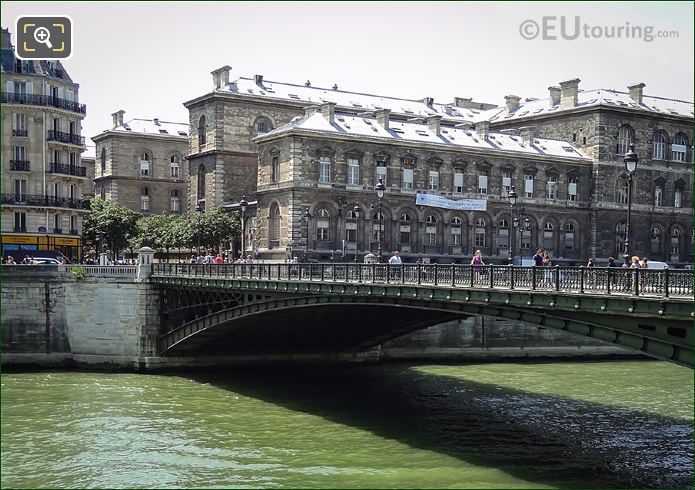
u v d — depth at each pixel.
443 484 28.36
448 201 79.00
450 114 105.50
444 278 32.31
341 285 37.03
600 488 27.77
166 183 112.19
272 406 41.94
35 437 34.75
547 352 62.88
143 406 41.41
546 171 86.12
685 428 37.28
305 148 72.75
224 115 88.25
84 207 77.94
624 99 93.31
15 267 55.28
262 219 76.81
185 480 29.03
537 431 36.53
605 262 88.62
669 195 93.25
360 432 36.19
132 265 55.50
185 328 51.28
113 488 28.11
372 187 75.69
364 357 58.50
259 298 44.72
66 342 55.75
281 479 29.09
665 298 22.39
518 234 83.44
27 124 71.56
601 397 45.41
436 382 50.47
